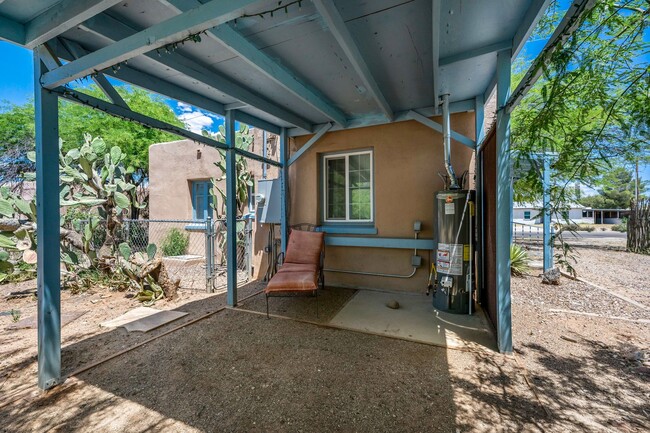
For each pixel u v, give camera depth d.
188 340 2.92
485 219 3.62
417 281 4.40
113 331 3.16
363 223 4.83
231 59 2.77
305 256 4.27
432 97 3.77
